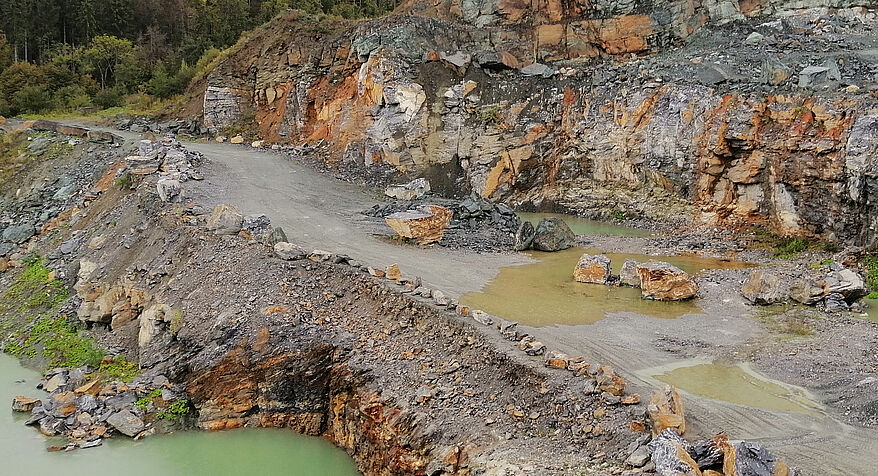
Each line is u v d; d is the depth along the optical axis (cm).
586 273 1872
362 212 2533
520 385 1233
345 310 1623
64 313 2000
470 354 1357
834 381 1231
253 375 1502
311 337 1527
